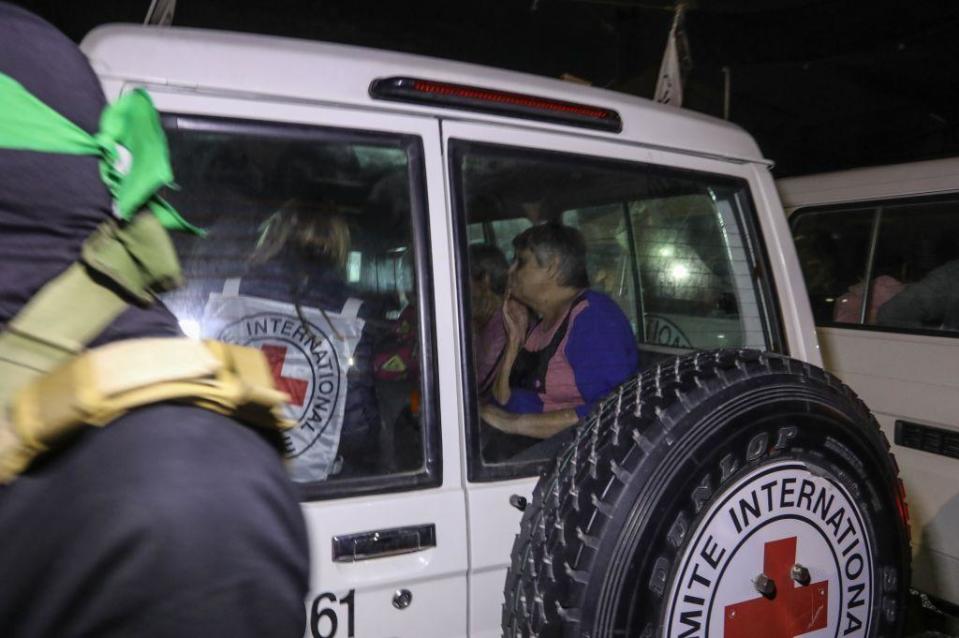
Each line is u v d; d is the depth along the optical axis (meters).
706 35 5.36
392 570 1.93
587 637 1.67
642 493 1.71
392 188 2.07
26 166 0.89
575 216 2.51
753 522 1.84
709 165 2.56
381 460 2.00
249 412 0.93
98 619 0.74
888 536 2.08
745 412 1.81
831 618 1.99
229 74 1.89
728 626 1.83
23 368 0.86
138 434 0.82
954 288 3.85
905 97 8.23
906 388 3.92
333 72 2.00
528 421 2.25
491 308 2.27
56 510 0.79
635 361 2.53
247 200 1.95
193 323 1.88
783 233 2.68
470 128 2.16
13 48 0.93
